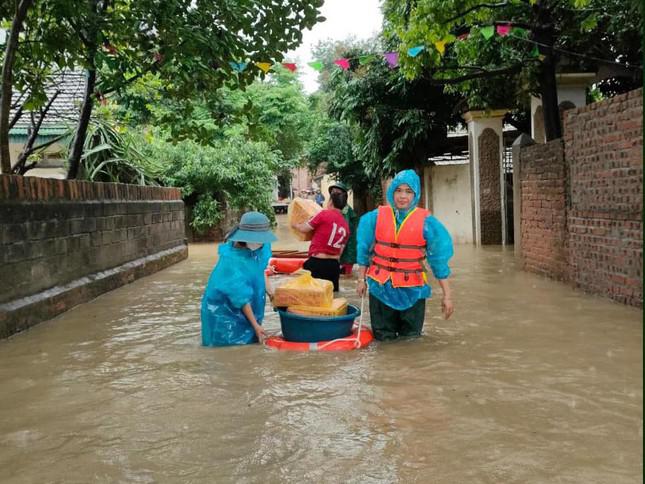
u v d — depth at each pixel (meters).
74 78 16.05
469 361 5.44
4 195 7.15
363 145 20.11
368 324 7.12
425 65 10.99
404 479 3.20
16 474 3.37
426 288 6.36
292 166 32.22
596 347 5.83
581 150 8.80
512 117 20.31
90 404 4.53
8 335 6.86
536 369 5.15
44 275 8.10
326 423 4.01
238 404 4.43
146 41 8.47
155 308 8.60
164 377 5.16
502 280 10.35
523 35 10.56
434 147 19.08
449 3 9.38
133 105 13.97
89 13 8.01
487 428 3.87
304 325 6.06
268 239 6.23
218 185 21.77
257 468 3.37
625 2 10.75
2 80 8.17
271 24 8.02
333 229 9.07
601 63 12.80
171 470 3.37
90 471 3.39
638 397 4.41
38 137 14.48
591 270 8.68
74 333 7.03
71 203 9.05
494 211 17.38
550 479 3.16
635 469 3.26
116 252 11.03
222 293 6.21
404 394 4.56
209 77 8.44
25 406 4.52
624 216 7.72
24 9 7.91
